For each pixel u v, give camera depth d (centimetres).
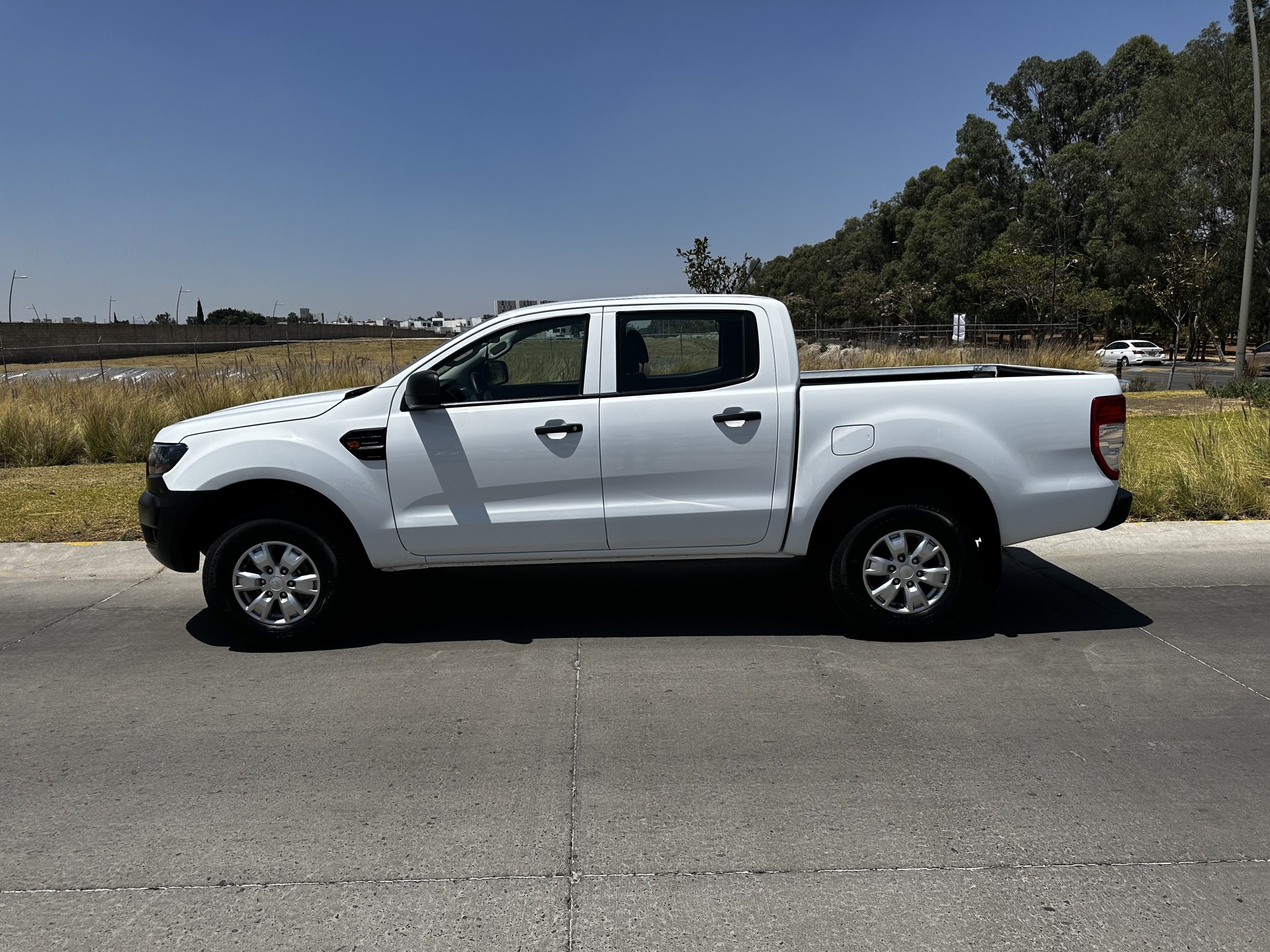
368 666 487
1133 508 808
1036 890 282
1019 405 489
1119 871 291
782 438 490
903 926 265
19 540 766
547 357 503
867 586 502
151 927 270
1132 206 4500
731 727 403
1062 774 355
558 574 667
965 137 7350
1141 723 401
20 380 1727
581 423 491
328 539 503
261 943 262
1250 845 305
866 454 487
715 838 313
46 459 1196
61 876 296
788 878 290
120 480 1032
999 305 5638
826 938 261
